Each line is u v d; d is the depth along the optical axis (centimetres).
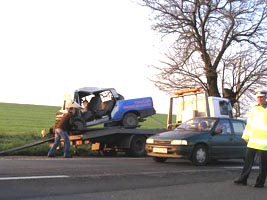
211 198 917
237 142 1653
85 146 2123
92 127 2298
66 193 905
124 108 2294
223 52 2989
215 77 3003
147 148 1614
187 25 2934
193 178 1202
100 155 2111
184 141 1525
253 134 1081
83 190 946
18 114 5347
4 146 2045
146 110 2364
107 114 2256
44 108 6488
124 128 2092
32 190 919
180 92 2320
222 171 1384
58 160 1584
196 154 1539
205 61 2981
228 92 3044
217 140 1595
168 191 981
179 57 3009
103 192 935
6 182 998
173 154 1527
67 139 1814
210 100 2220
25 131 3228
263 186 1079
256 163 1686
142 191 967
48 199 838
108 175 1175
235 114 2816
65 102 2220
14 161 1480
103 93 2291
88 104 2259
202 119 1675
